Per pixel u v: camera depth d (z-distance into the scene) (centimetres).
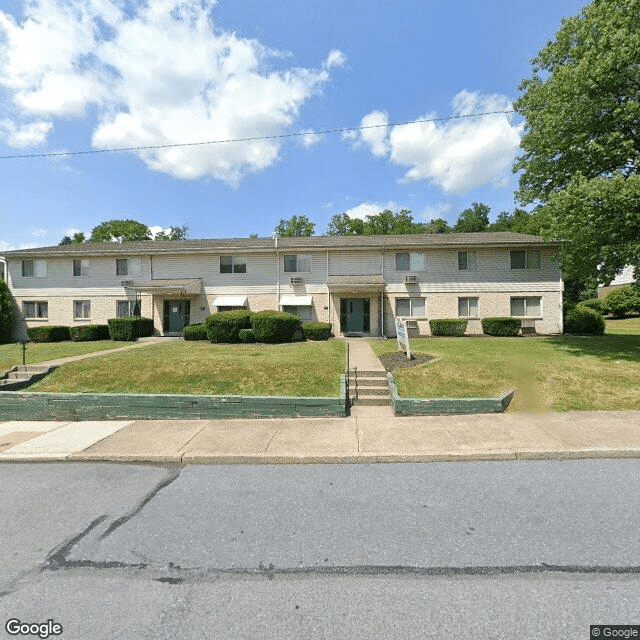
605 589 251
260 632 220
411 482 425
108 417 711
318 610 237
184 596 253
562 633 216
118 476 462
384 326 1947
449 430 591
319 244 2022
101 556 299
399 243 1959
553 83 1223
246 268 2012
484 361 1016
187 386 850
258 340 1562
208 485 430
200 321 2016
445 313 1934
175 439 582
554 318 1877
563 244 1337
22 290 2098
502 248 1914
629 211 1041
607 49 1116
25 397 726
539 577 264
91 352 1325
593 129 1191
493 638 212
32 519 360
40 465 502
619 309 3088
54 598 254
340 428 616
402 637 213
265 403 690
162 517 359
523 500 376
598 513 349
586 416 645
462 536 315
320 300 1975
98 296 2061
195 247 2000
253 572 276
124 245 2245
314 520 346
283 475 455
